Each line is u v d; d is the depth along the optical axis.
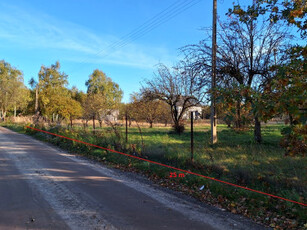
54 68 45.75
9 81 46.22
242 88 4.08
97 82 63.84
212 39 10.55
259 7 5.25
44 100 40.75
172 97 17.19
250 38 10.16
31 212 3.96
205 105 14.07
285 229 3.68
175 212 4.17
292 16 4.36
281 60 9.44
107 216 3.88
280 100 3.53
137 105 24.64
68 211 4.04
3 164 7.78
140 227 3.53
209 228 3.59
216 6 10.52
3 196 4.71
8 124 35.94
